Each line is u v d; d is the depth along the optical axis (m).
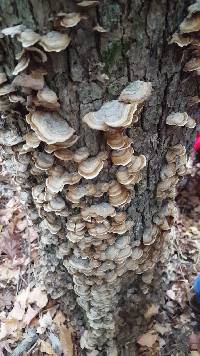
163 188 0.43
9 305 0.66
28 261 0.70
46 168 0.37
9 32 0.28
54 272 0.55
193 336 0.63
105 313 0.54
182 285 0.68
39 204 0.42
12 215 0.76
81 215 0.41
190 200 0.81
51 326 0.62
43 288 0.65
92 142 0.36
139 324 0.62
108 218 0.42
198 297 0.64
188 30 0.30
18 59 0.30
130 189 0.40
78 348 0.61
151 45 0.31
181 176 0.44
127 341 0.62
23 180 0.43
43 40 0.28
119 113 0.32
